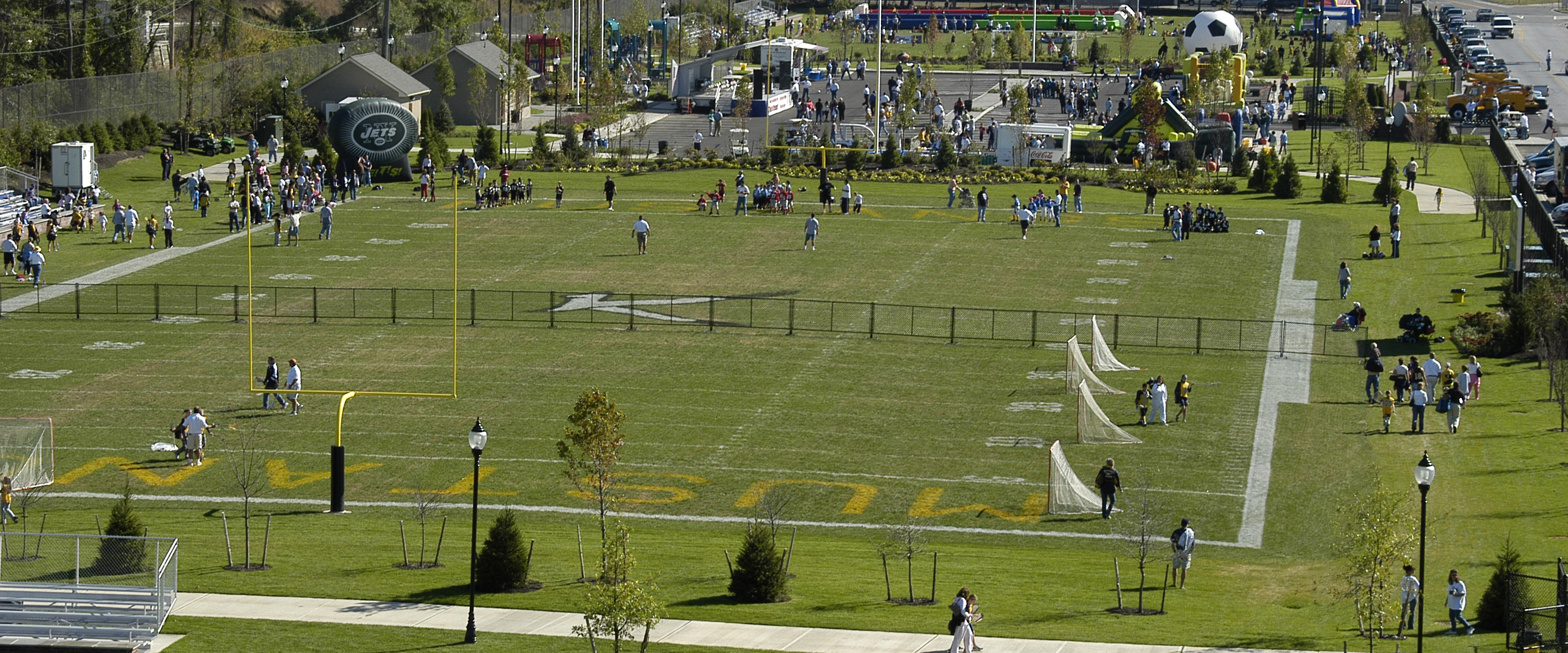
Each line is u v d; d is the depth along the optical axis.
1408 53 178.38
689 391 59.41
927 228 92.19
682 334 67.94
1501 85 141.62
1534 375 62.53
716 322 69.88
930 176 110.56
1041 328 69.38
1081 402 53.91
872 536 45.19
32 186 97.38
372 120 107.06
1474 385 59.38
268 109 124.75
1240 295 75.81
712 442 53.47
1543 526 45.06
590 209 98.00
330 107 127.94
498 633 35.41
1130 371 63.34
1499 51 186.00
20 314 70.75
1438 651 34.44
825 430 54.81
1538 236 83.69
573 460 43.03
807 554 43.03
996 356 64.94
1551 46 189.75
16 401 57.50
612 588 31.91
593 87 138.00
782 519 46.59
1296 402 59.09
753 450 52.72
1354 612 38.16
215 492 48.78
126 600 35.25
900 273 79.88
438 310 71.62
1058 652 34.09
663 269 80.31
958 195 100.00
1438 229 91.69
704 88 148.38
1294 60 181.62
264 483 49.50
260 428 54.88
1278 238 89.31
